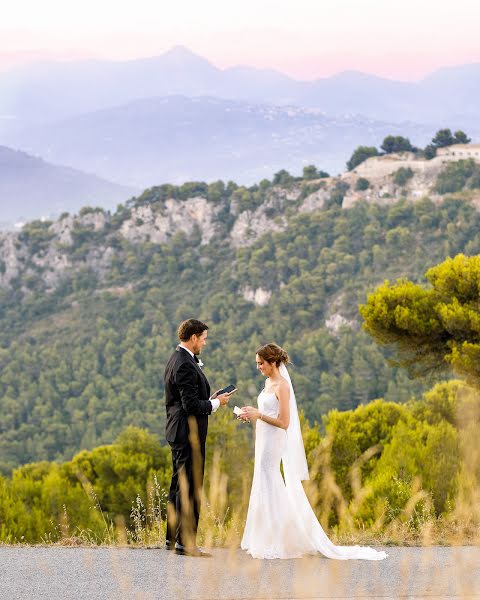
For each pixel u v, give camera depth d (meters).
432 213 182.00
